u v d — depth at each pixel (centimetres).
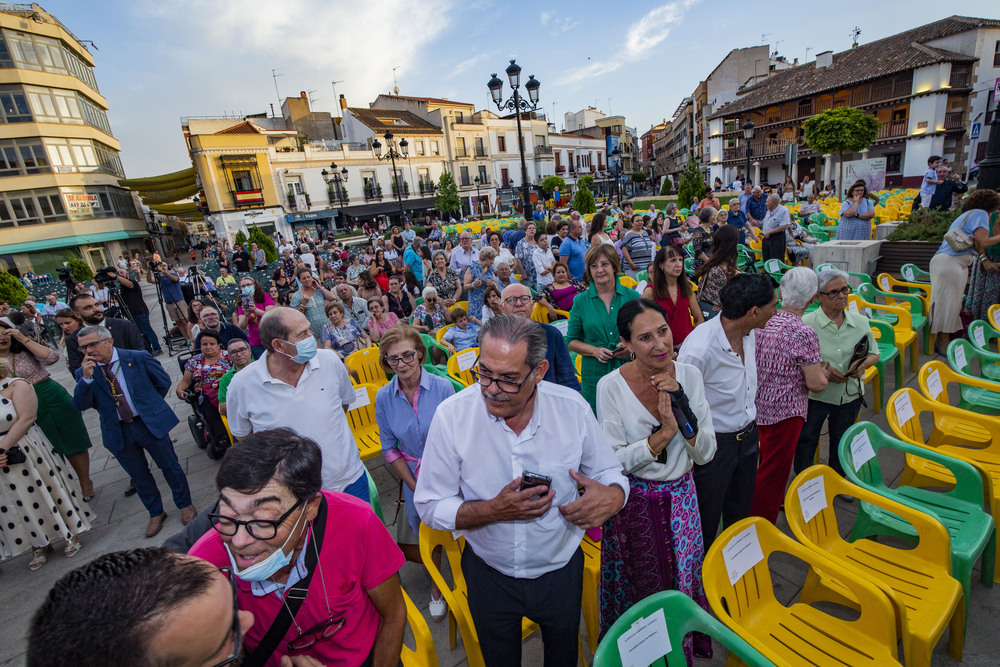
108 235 3111
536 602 165
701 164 4916
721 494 239
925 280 644
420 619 188
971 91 2758
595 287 328
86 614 82
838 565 192
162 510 387
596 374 329
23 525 340
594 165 6188
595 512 154
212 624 91
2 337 388
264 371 239
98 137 3166
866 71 2958
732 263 418
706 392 234
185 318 1010
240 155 3123
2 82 2673
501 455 158
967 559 215
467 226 2309
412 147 4053
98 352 338
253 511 117
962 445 320
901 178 2947
